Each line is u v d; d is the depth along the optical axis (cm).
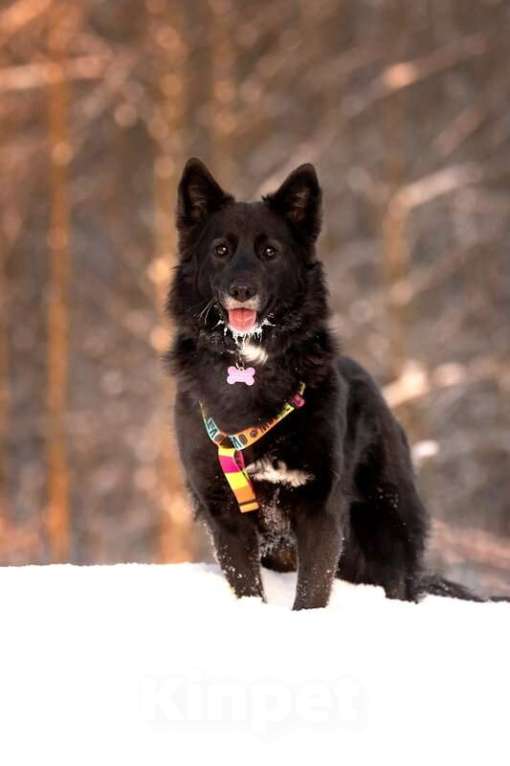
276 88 2134
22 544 1812
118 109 1906
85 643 466
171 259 1728
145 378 2073
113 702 416
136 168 2366
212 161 1919
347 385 639
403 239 1917
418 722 399
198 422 590
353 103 2058
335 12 2242
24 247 2338
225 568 583
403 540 665
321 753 381
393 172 1878
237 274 582
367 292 2153
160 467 1831
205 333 601
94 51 1830
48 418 1969
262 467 578
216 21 1867
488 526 2083
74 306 2284
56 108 1831
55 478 1870
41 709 411
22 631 478
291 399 572
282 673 437
